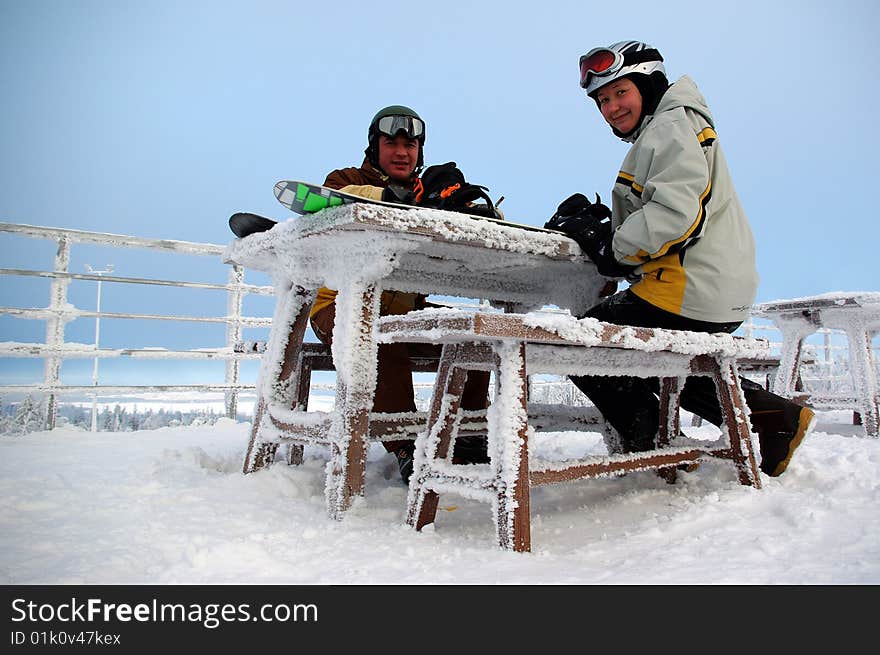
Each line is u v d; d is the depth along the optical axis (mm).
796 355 4422
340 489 1708
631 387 2176
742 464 1891
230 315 4953
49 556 1245
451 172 2104
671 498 1855
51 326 4121
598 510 1789
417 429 2029
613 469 1640
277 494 1970
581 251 2053
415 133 2684
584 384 2207
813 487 1859
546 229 2020
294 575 1193
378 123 2689
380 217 1585
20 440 3395
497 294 2494
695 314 1872
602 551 1354
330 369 2654
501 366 1420
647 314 1934
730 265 1868
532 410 2479
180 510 1671
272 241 1947
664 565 1201
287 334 2252
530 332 1378
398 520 1707
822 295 4039
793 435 1965
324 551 1367
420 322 1534
